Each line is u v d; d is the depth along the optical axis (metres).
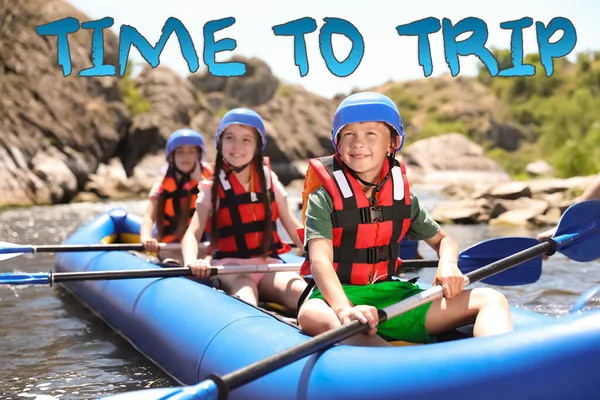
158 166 19.73
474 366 1.68
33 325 3.60
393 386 1.70
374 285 2.26
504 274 2.97
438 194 16.98
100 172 18.48
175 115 23.25
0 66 17.20
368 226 2.26
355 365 1.78
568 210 2.78
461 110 55.41
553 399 1.65
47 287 4.70
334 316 2.03
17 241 7.53
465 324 2.18
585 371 1.67
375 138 2.22
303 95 33.66
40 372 2.77
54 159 16.33
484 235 7.46
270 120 28.47
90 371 2.78
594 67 57.72
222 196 3.25
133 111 21.94
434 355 1.73
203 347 2.37
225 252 3.28
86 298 4.14
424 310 2.18
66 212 12.20
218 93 31.98
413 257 4.13
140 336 3.05
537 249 2.59
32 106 16.89
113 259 3.99
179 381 2.56
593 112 41.00
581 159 17.39
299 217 10.12
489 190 9.88
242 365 2.08
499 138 50.78
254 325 2.27
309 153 28.00
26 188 14.59
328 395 1.75
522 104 56.00
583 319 1.76
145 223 4.13
